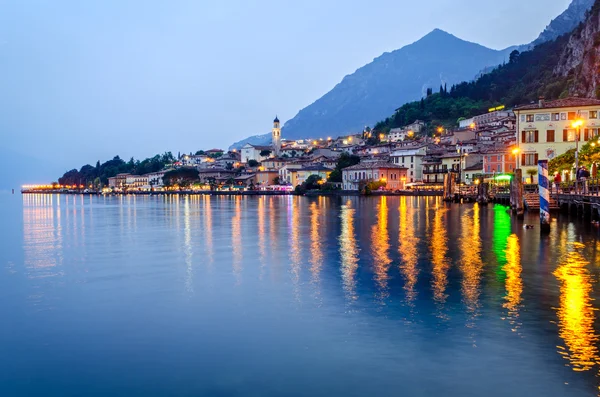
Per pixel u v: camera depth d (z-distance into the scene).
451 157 178.50
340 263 31.31
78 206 139.88
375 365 14.71
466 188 117.56
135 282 26.78
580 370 14.13
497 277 25.98
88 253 38.50
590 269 27.83
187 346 16.62
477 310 19.92
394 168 193.88
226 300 22.38
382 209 90.88
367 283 25.22
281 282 25.91
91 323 19.39
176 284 26.02
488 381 13.54
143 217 82.75
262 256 35.00
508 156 143.88
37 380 14.43
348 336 17.16
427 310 20.08
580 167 68.06
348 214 79.06
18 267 32.12
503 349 15.69
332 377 14.03
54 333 18.27
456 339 16.62
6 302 22.77
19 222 75.19
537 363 14.60
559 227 48.03
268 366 14.86
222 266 31.17
